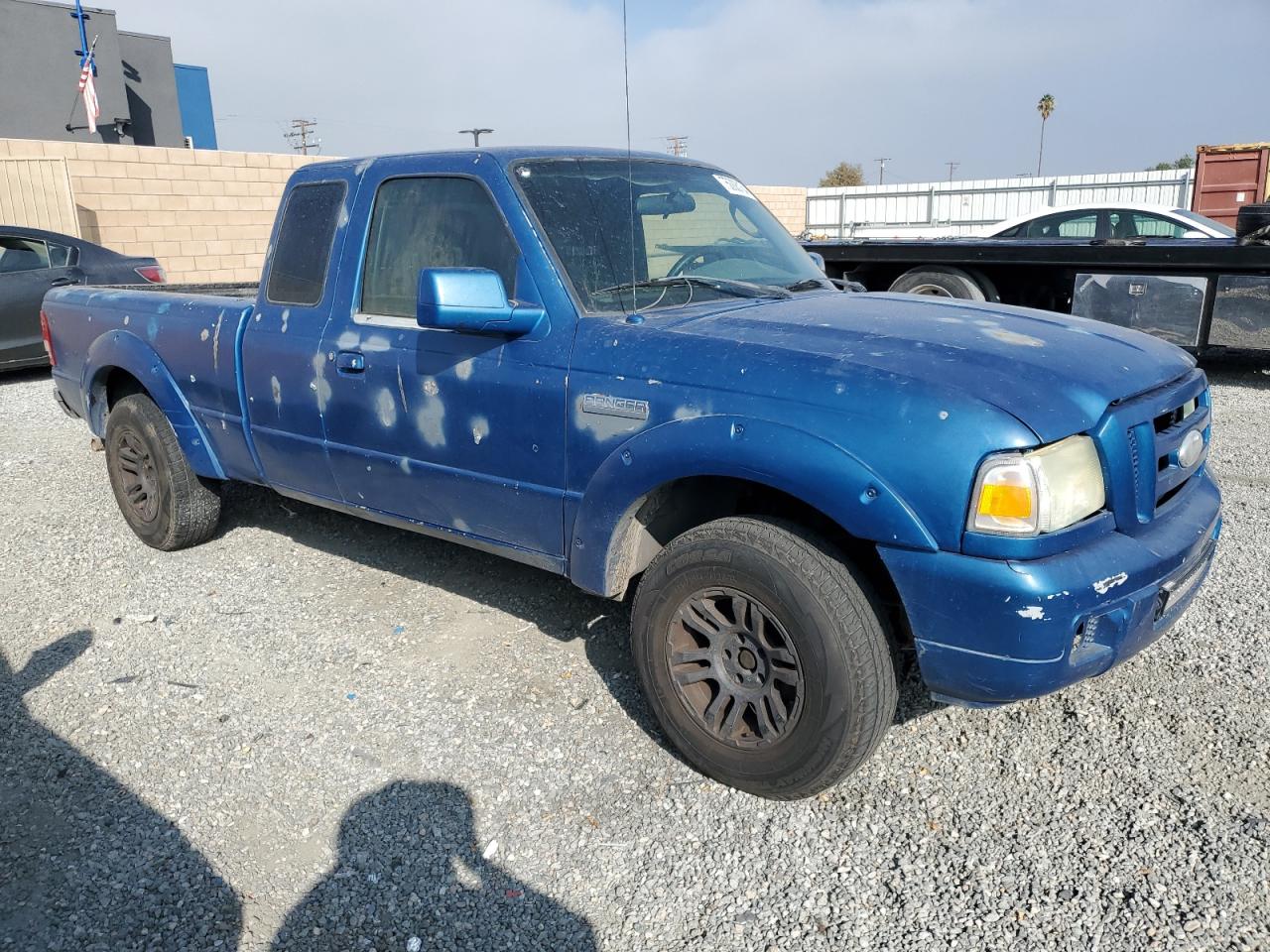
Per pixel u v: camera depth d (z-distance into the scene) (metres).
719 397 2.81
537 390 3.21
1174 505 2.96
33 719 3.47
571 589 4.47
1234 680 3.51
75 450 7.17
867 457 2.56
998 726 3.31
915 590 2.56
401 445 3.71
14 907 2.57
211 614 4.30
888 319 3.09
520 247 3.32
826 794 2.98
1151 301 8.55
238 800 3.00
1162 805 2.86
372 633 4.08
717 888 2.61
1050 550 2.47
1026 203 22.11
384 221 3.79
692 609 2.98
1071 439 2.55
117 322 4.98
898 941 2.41
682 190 3.92
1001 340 2.87
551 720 3.41
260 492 6.00
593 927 2.49
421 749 3.25
